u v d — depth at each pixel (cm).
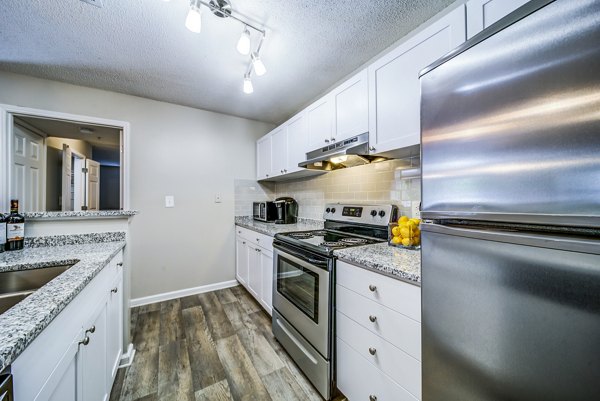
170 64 187
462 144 65
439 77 72
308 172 238
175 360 161
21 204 212
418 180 157
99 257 118
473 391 62
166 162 260
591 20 45
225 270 296
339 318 130
